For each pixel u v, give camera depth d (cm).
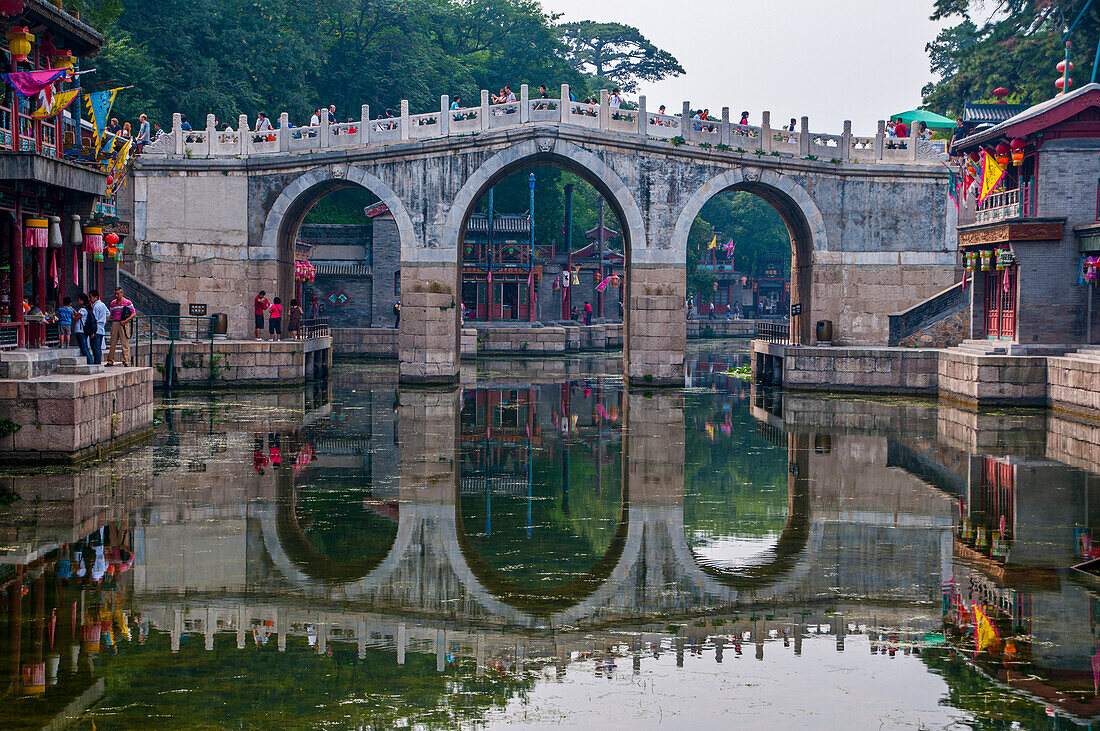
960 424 2811
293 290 4191
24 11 2162
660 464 2211
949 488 1939
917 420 2914
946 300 3738
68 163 2186
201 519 1630
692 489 1945
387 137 3794
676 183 3784
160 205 3853
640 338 3822
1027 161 3181
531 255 6262
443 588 1307
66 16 2327
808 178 3862
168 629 1138
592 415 3048
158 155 3844
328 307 5759
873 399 3503
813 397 3572
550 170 7100
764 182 3831
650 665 1055
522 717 924
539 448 2419
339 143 3847
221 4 5672
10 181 2109
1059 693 984
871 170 3866
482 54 7381
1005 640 1126
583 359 5675
